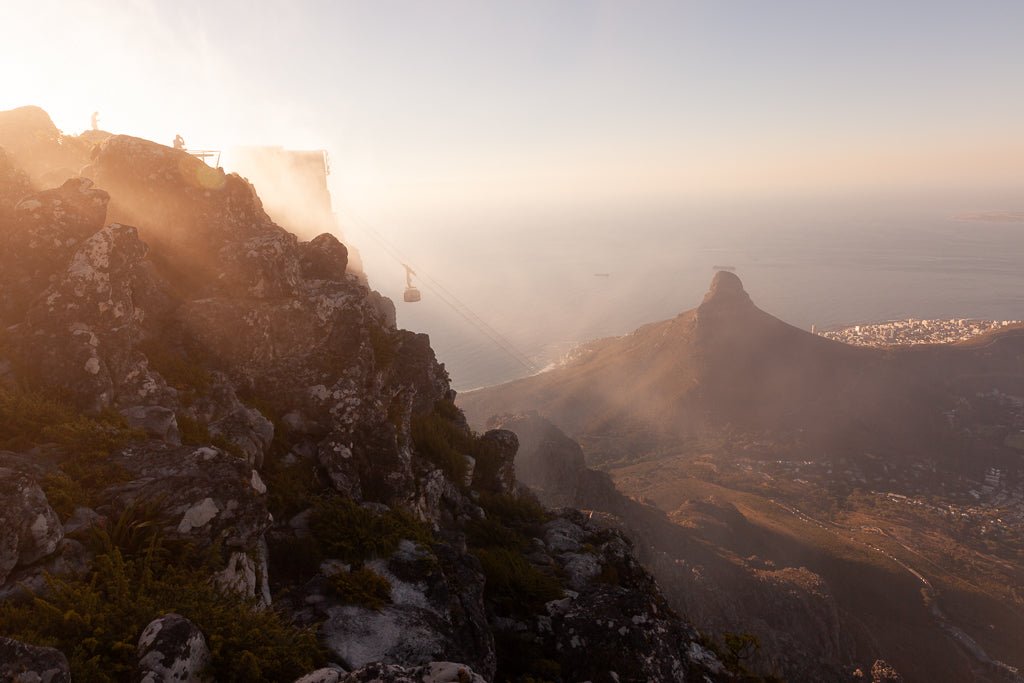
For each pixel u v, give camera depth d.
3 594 7.80
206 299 17.27
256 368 17.42
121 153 19.47
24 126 23.83
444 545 15.18
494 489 28.48
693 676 14.23
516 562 17.61
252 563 11.02
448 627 12.12
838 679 62.47
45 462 10.21
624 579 21.66
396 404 22.66
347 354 19.52
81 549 8.91
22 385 11.85
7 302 13.64
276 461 15.83
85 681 6.87
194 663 7.66
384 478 17.81
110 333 13.33
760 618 76.81
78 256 13.53
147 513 9.71
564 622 14.96
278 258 18.69
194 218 19.33
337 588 11.74
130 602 8.09
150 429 12.42
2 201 16.08
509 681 13.35
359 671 7.19
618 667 13.81
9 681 6.05
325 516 14.04
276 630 9.09
